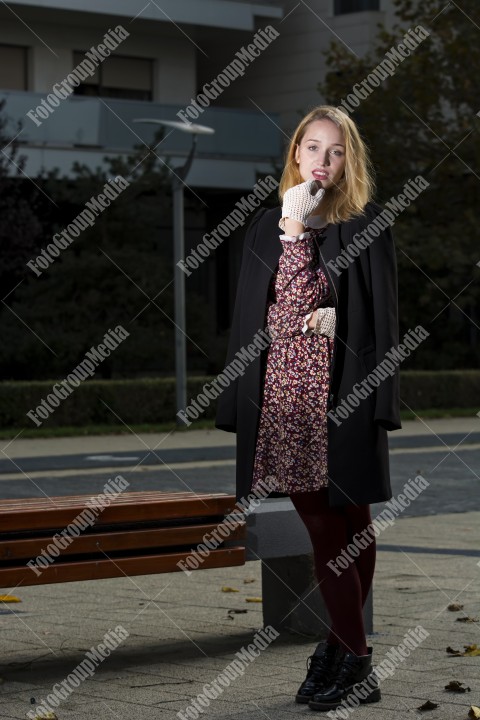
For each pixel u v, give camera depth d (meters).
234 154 36.47
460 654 5.91
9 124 32.81
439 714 4.85
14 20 36.06
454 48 30.00
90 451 20.03
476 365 37.44
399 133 30.86
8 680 5.52
